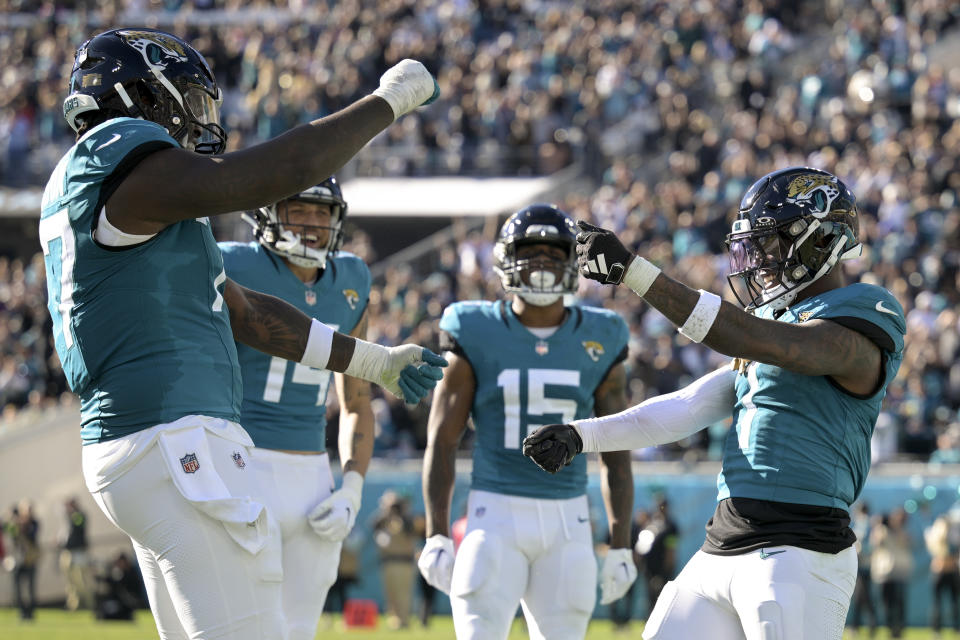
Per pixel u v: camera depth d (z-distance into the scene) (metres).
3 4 81.12
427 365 11.79
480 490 17.16
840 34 69.69
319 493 16.33
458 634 16.38
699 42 68.94
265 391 16.16
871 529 41.69
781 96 66.44
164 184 9.83
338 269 17.44
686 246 56.38
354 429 17.00
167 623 10.86
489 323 17.55
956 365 47.16
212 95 11.16
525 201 64.94
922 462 44.69
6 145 70.88
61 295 10.45
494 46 72.50
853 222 12.55
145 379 10.12
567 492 17.03
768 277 12.59
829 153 59.53
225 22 78.94
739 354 11.56
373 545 45.59
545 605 16.73
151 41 10.90
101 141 10.15
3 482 54.06
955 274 52.41
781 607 11.52
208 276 10.55
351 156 10.30
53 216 10.52
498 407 17.30
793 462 11.90
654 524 42.41
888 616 40.84
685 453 45.34
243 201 9.90
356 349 11.77
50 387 58.28
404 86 10.61
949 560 40.94
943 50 66.94
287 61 72.75
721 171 60.81
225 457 10.37
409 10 75.62
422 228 66.88
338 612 46.06
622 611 41.62
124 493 10.18
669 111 65.44
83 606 50.03
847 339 11.72
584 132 66.38
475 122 68.94
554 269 17.14
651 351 48.12
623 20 71.81
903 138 60.34
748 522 11.98
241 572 10.27
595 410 18.22
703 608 12.30
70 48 76.94
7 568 51.03
